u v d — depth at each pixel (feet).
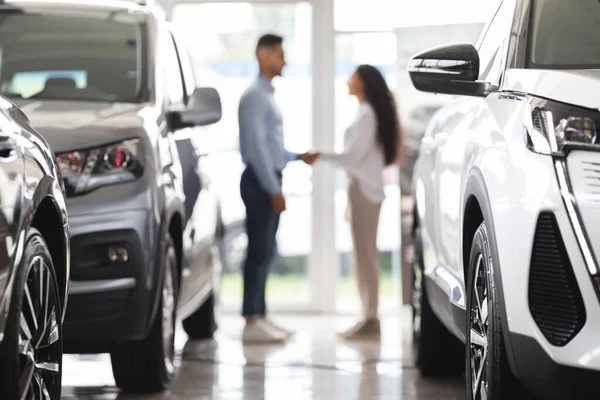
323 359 24.38
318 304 34.86
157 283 17.19
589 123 11.59
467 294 14.08
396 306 34.63
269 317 33.71
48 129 17.01
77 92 19.36
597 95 11.82
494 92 14.02
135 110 18.39
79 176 16.62
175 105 20.42
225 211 35.17
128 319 16.74
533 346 11.64
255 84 28.35
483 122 13.94
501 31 14.90
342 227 34.96
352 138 29.32
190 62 23.35
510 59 13.96
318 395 19.47
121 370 18.58
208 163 23.97
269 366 23.18
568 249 11.34
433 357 20.86
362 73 29.37
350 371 22.41
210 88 20.27
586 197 11.35
